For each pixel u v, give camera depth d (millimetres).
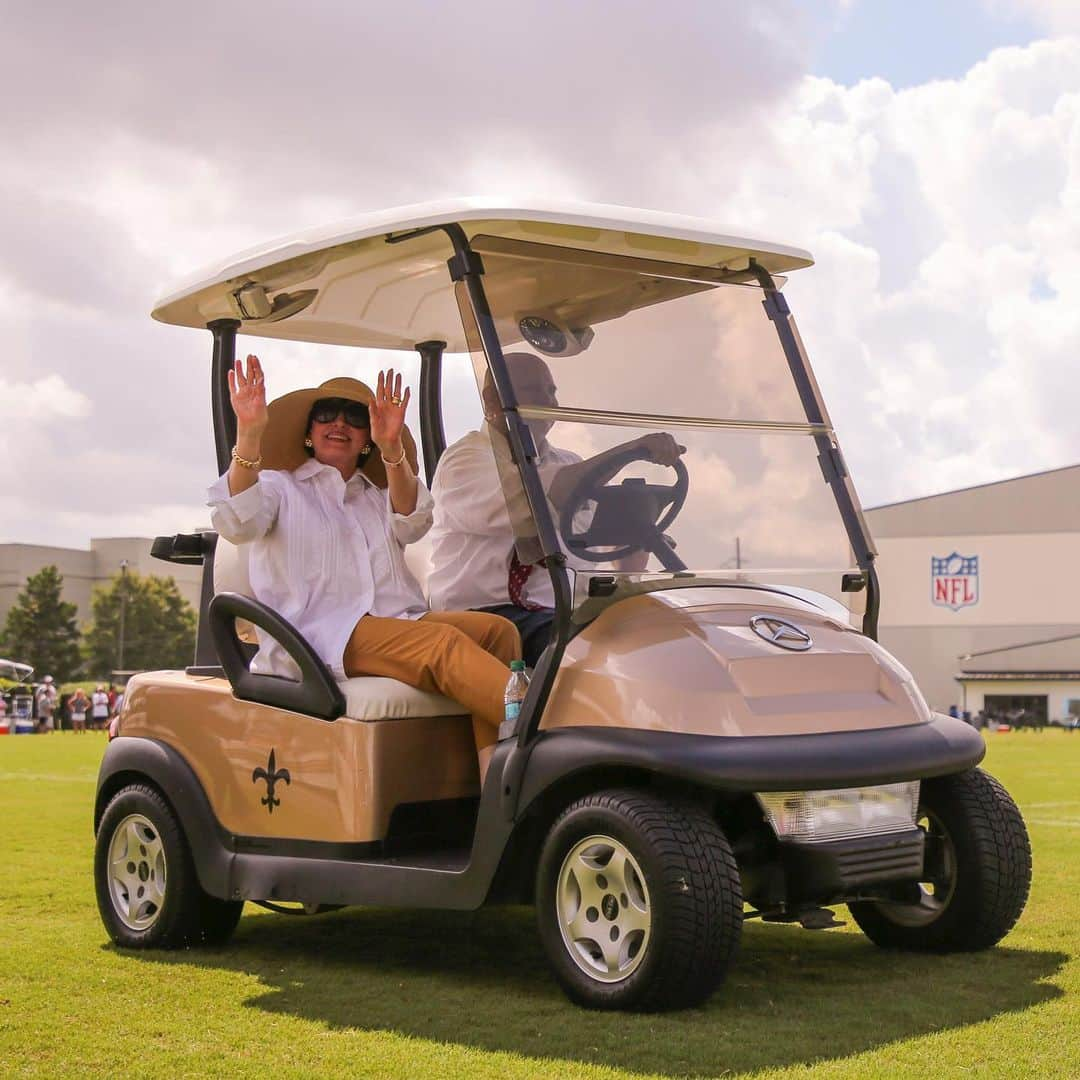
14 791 11453
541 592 4500
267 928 4902
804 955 4215
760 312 4367
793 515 4137
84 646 83250
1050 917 4777
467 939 4648
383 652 4160
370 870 3965
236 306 4914
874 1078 2889
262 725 4301
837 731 3629
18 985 3975
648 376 4082
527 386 3840
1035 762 15492
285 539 4395
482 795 3713
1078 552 58656
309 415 4621
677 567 3910
